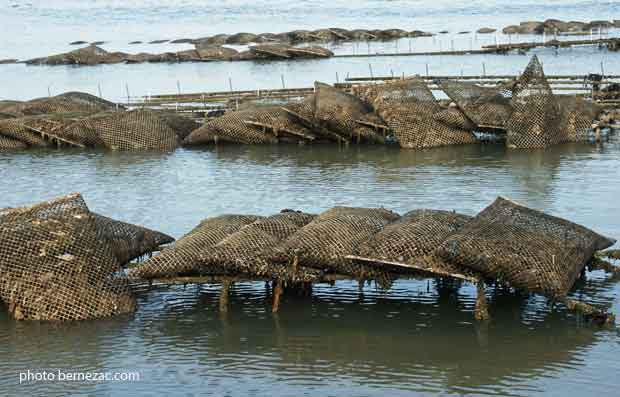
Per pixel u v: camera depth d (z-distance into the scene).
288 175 35.72
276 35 90.94
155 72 71.94
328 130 42.19
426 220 22.11
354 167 36.84
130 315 21.66
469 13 115.56
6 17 132.25
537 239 20.92
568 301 20.44
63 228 22.05
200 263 21.36
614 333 19.83
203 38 92.12
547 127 39.59
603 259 24.28
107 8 140.88
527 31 87.81
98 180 36.09
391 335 20.17
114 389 18.02
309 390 17.72
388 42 87.25
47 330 20.73
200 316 21.61
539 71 39.78
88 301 21.33
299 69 70.19
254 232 22.09
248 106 45.16
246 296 22.84
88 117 43.44
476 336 19.95
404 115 41.00
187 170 37.50
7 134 43.94
